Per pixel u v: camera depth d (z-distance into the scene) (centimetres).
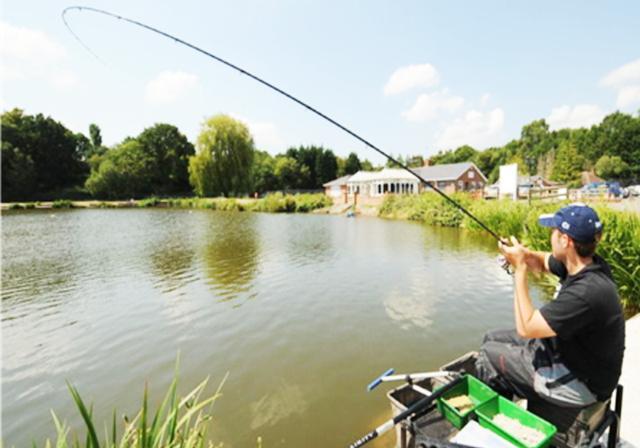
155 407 348
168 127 6141
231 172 4544
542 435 175
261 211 3353
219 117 4472
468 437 178
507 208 1392
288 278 796
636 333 366
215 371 408
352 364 410
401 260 955
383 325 518
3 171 4775
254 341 479
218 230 1783
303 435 296
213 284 763
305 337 486
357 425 306
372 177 3744
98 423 329
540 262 224
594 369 164
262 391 363
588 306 157
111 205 4584
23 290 743
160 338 498
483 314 546
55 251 1197
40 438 314
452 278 754
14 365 434
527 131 8000
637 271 480
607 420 182
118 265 966
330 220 2298
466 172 3741
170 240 1427
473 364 286
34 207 4328
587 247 167
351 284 733
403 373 388
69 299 679
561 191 1842
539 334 167
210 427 309
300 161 6406
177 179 6006
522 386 194
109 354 457
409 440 207
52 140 5569
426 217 1964
